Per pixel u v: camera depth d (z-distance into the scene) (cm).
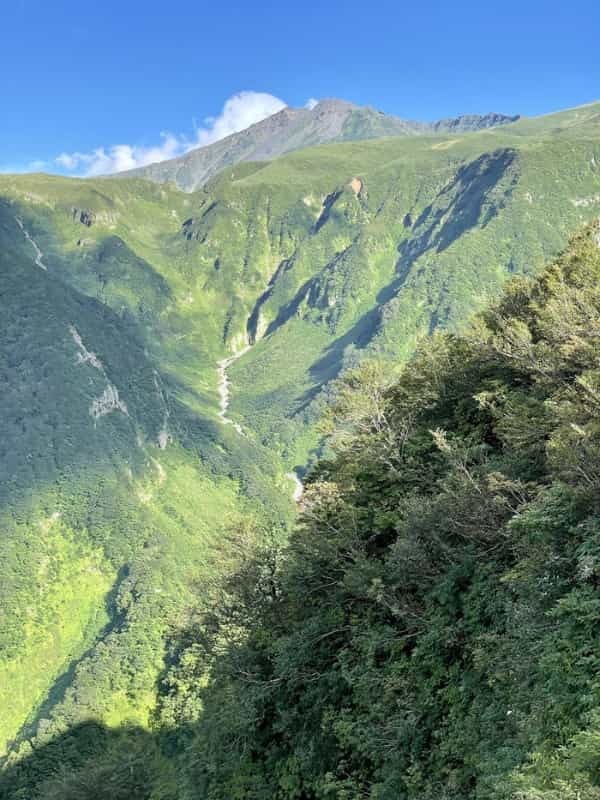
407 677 1845
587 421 1733
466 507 1841
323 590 2509
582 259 2864
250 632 2795
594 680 1209
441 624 1783
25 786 8150
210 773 2514
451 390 2822
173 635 3216
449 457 2114
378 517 2403
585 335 2253
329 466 3234
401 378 3048
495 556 1781
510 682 1454
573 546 1476
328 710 2075
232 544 3073
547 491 1581
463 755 1484
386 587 2062
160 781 3978
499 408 2353
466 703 1597
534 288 2989
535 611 1452
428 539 1969
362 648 2048
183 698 6688
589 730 1098
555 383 2216
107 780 4322
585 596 1346
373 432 2892
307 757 2045
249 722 2369
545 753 1173
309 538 2492
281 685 2389
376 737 1758
